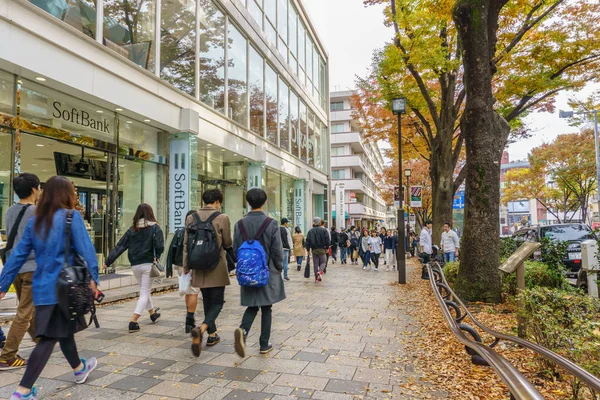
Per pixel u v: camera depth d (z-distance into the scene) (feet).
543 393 11.45
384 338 17.42
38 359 9.47
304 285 35.91
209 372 12.84
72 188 10.53
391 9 37.91
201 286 14.80
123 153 32.76
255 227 14.28
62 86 24.75
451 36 39.96
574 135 95.61
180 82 37.63
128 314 21.62
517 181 129.39
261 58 58.08
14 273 9.84
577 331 10.93
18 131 23.20
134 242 18.26
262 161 54.34
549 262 27.30
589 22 36.24
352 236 65.21
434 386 11.97
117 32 29.66
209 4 43.21
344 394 11.30
